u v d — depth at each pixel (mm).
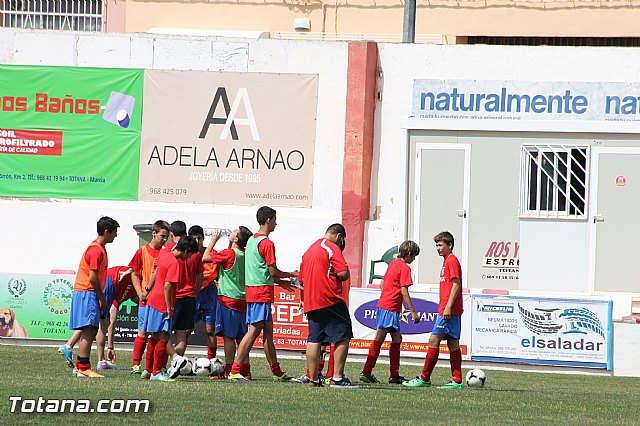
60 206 58156
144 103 58562
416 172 55156
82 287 33719
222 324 35406
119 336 48438
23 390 29391
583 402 32156
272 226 34656
